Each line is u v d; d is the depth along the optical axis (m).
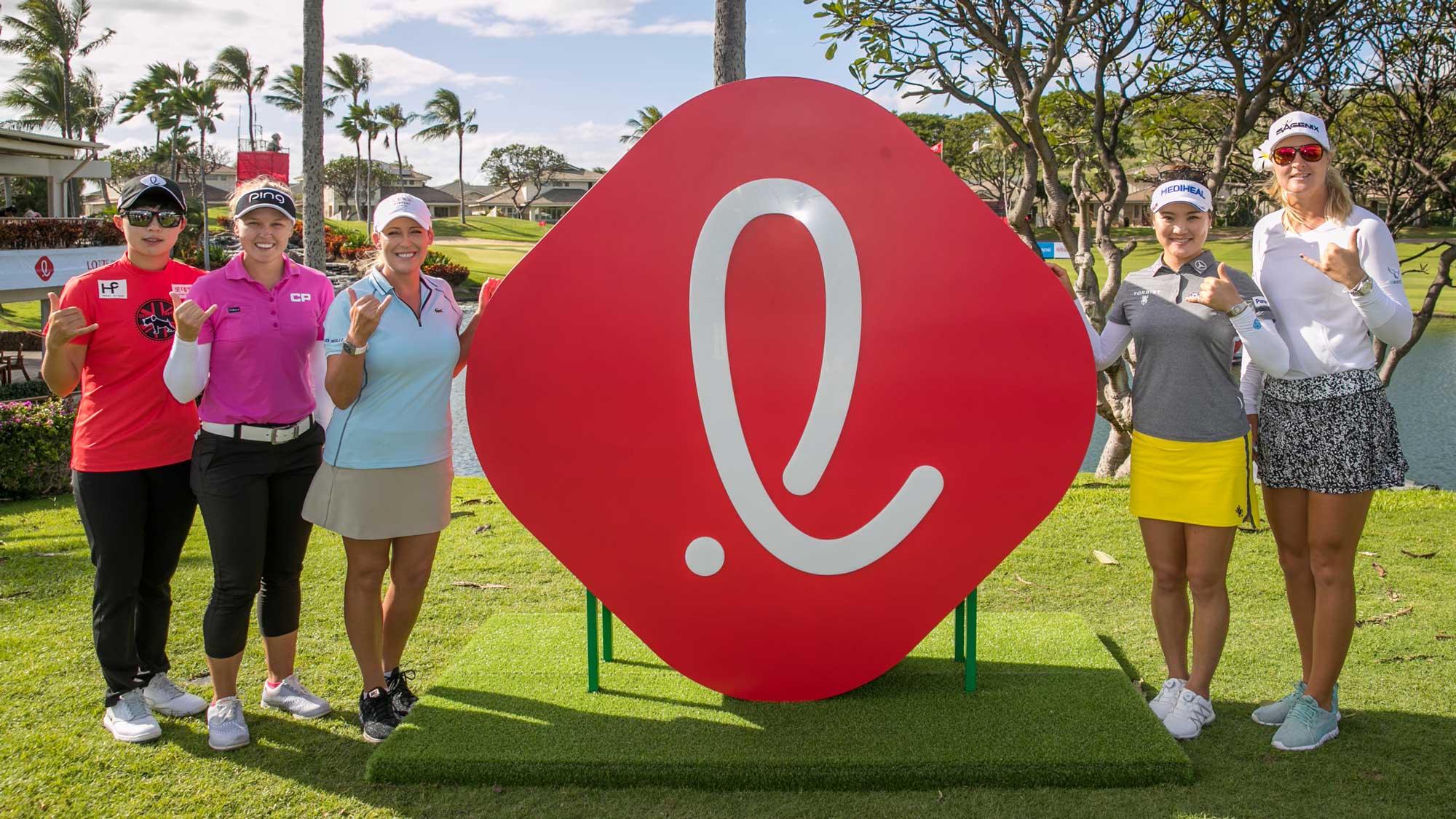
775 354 2.96
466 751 2.77
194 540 5.12
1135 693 3.12
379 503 2.93
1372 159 8.08
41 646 3.68
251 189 2.96
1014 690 3.17
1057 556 4.70
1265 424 2.98
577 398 2.99
